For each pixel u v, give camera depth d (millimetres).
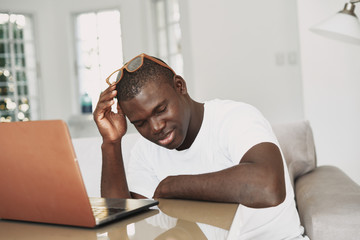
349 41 2100
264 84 4488
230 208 801
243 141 957
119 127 1043
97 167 1475
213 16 4609
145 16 5465
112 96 991
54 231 669
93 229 669
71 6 6039
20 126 637
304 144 1606
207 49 4645
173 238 599
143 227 671
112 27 5859
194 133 1074
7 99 6168
